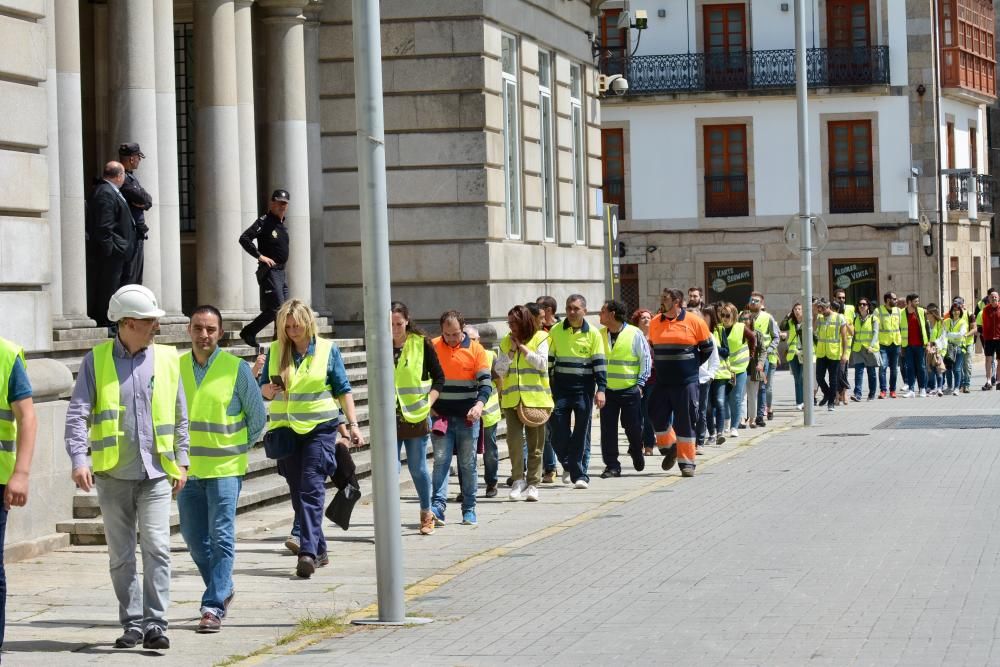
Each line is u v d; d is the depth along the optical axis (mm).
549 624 13297
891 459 27125
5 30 17781
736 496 22406
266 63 31156
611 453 25703
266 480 22156
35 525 17703
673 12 71375
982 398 45344
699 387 29016
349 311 32812
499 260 32375
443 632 13125
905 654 11523
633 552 17297
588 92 39375
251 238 26391
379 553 13703
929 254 70312
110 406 12719
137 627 12820
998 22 85125
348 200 32750
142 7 25094
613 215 40812
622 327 25656
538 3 35281
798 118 36469
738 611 13547
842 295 42562
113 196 22719
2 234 17594
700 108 71312
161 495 12805
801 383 42500
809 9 70688
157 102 25875
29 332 18031
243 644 12844
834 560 16172
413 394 19266
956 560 15930
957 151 75250
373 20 13859
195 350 13781
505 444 30359
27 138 18156
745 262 71500
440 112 31891
